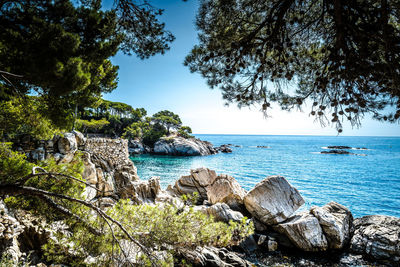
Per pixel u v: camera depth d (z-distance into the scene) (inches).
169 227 214.1
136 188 571.2
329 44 137.1
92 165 495.8
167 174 1435.8
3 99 185.9
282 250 397.4
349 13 96.7
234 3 131.3
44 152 388.5
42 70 73.2
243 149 3966.5
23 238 212.8
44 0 82.6
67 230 203.5
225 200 594.9
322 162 2134.6
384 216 431.8
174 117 4092.0
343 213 453.4
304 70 167.2
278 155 2874.0
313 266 349.7
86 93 160.7
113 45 135.3
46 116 169.2
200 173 756.0
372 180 1279.5
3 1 81.0
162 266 193.0
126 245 206.8
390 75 95.2
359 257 372.2
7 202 193.2
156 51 173.0
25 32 80.6
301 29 140.6
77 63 81.0
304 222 408.2
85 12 99.8
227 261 313.4
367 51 95.9
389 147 4463.6
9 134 331.6
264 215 469.1
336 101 125.5
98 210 183.9
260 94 151.8
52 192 183.0
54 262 191.5
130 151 2709.2
